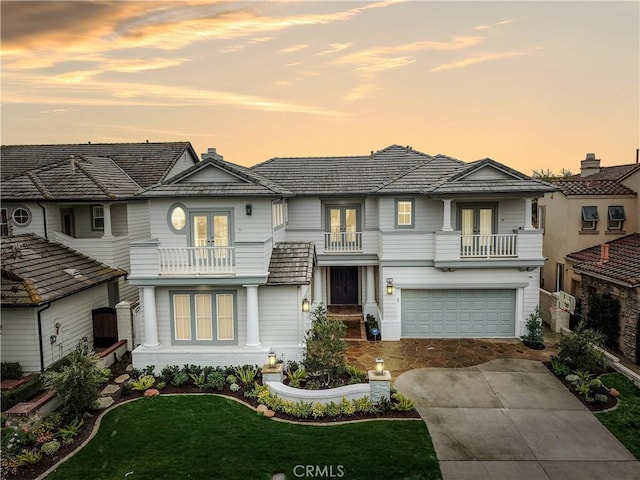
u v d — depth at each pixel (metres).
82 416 11.64
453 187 17.48
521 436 10.93
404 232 18.39
